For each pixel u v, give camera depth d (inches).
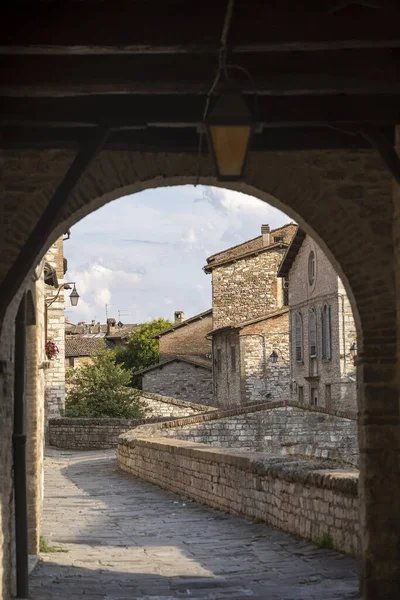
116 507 705.0
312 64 283.3
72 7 258.8
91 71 282.4
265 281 2036.2
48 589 385.4
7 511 348.5
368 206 373.7
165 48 259.0
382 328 370.3
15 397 370.6
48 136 341.1
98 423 1342.3
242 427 1105.4
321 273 1573.6
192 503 719.1
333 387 1518.2
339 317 1497.3
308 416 1115.3
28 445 459.5
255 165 372.2
